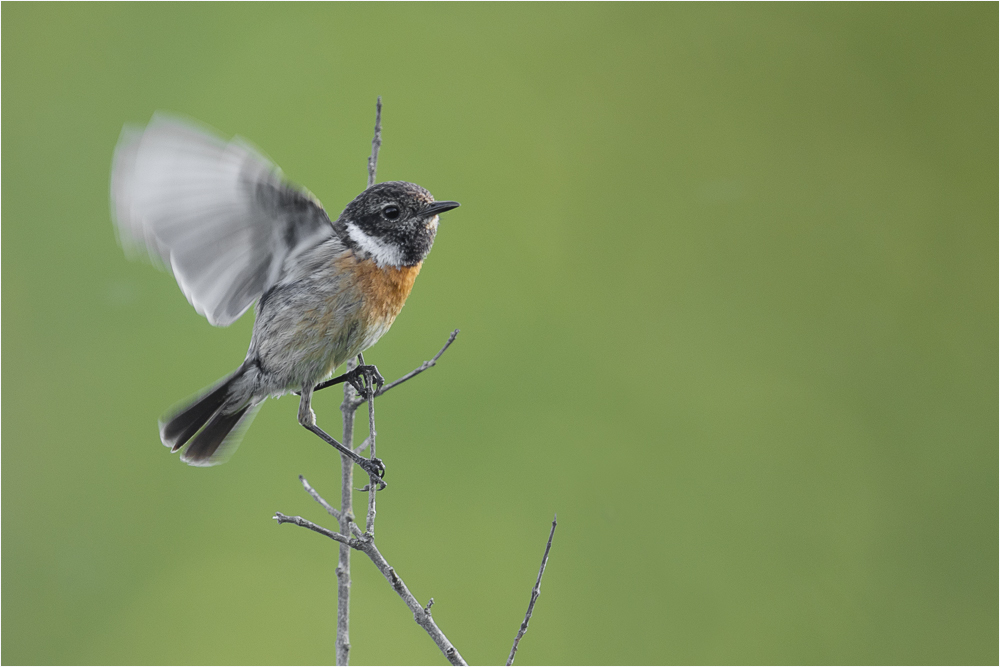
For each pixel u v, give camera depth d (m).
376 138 7.92
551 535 6.41
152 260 6.30
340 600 6.84
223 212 6.43
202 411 7.80
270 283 7.34
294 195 6.43
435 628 6.13
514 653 6.30
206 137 5.95
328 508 7.00
